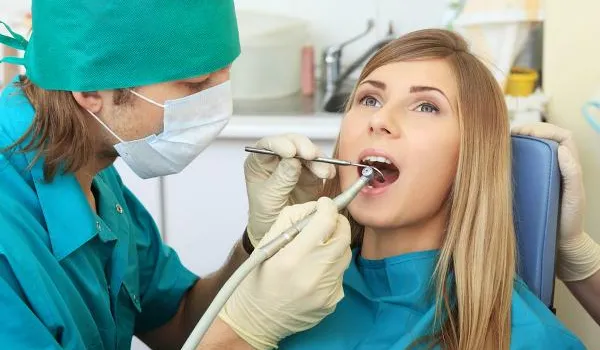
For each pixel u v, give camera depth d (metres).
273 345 1.08
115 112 1.09
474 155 1.15
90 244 1.19
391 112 1.16
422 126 1.15
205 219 2.23
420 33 1.23
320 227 1.02
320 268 1.02
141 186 2.20
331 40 2.68
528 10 2.06
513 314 1.12
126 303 1.34
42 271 1.05
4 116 1.12
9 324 0.99
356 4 2.64
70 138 1.09
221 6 1.10
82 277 1.15
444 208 1.20
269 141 1.24
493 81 1.21
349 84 2.54
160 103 1.09
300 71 2.57
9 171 1.10
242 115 2.23
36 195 1.12
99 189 1.28
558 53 1.95
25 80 1.17
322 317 1.07
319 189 1.33
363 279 1.26
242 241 1.33
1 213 1.05
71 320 1.07
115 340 1.25
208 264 2.28
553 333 1.10
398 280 1.20
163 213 2.23
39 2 1.05
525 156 1.27
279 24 2.47
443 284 1.15
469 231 1.15
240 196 2.19
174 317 1.49
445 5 2.45
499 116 1.18
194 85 1.11
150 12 1.03
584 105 1.86
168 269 1.47
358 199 1.17
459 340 1.11
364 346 1.15
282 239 1.02
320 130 2.09
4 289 0.98
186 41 1.06
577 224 1.29
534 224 1.26
